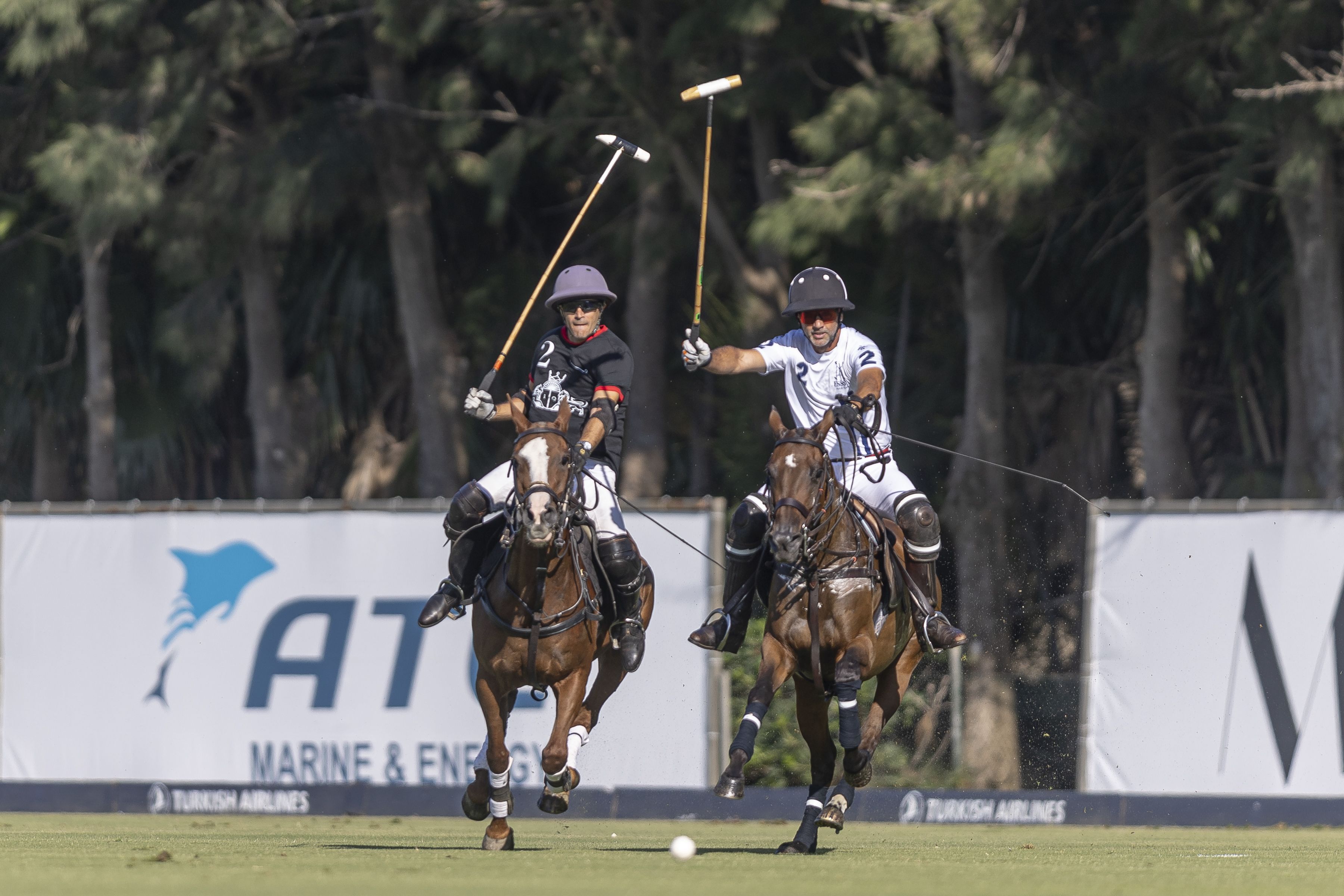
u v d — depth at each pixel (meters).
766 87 49.78
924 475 59.78
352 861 21.88
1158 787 38.53
